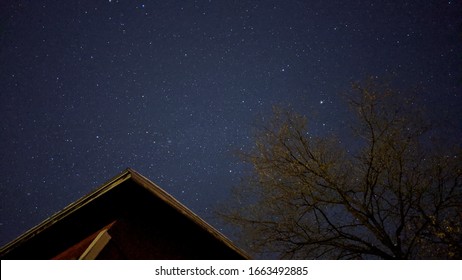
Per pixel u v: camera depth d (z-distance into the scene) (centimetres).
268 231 1215
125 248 608
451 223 1044
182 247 686
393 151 1140
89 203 631
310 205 1175
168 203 620
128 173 597
